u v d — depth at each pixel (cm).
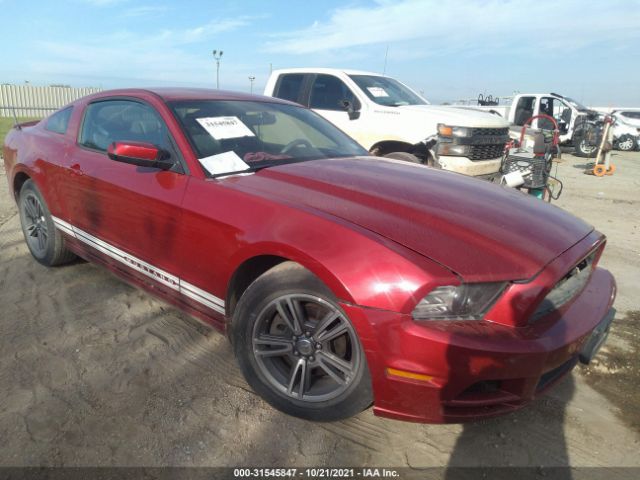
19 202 414
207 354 285
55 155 359
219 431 224
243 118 321
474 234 211
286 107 372
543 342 189
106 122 336
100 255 335
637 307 375
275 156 300
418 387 189
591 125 1510
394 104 695
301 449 215
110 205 305
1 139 1372
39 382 255
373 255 194
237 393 251
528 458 215
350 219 213
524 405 200
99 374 263
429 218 220
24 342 293
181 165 272
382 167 304
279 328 233
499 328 189
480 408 196
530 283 193
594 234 260
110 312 332
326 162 302
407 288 185
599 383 274
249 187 248
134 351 287
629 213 727
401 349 187
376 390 198
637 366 290
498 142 636
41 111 1788
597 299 233
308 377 222
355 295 192
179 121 288
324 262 199
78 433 220
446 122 605
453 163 598
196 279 260
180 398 246
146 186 280
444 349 181
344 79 715
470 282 188
